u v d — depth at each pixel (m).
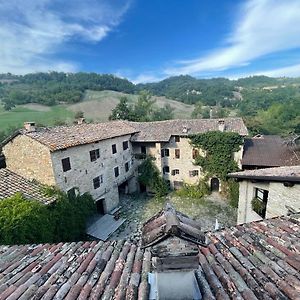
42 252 5.94
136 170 28.78
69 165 19.06
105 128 25.31
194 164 27.44
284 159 23.58
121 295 3.86
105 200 23.52
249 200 11.98
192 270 3.35
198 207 24.72
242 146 25.36
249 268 4.43
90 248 6.05
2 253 6.02
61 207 17.42
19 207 14.54
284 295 3.60
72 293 4.04
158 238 3.43
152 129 28.62
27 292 4.18
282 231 5.86
